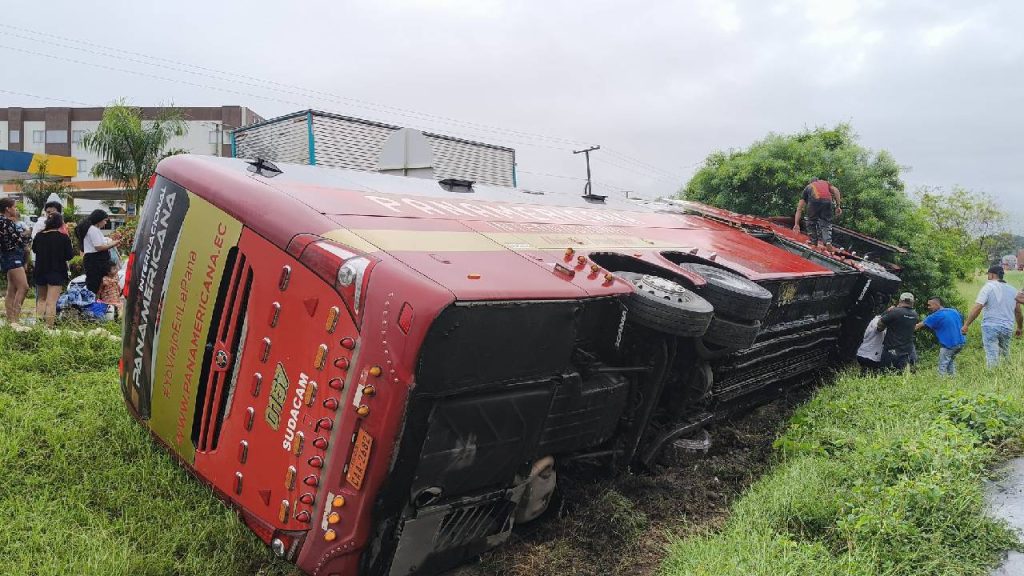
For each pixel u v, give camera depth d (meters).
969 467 4.48
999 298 8.81
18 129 53.97
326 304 3.46
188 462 4.24
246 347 3.83
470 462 3.61
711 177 13.93
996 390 6.54
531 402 3.81
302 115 8.48
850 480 4.76
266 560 3.99
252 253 3.88
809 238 10.02
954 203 28.59
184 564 3.83
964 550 3.78
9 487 4.40
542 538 4.50
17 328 7.43
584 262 4.46
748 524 4.26
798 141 13.50
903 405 6.21
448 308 3.16
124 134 17.83
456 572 4.08
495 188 6.90
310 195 4.14
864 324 9.33
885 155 12.78
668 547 4.34
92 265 9.06
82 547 3.82
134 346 4.68
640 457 5.58
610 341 4.60
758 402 7.75
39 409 5.42
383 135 9.12
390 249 3.58
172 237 4.40
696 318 4.50
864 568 3.57
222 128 50.38
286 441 3.55
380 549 3.40
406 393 3.16
